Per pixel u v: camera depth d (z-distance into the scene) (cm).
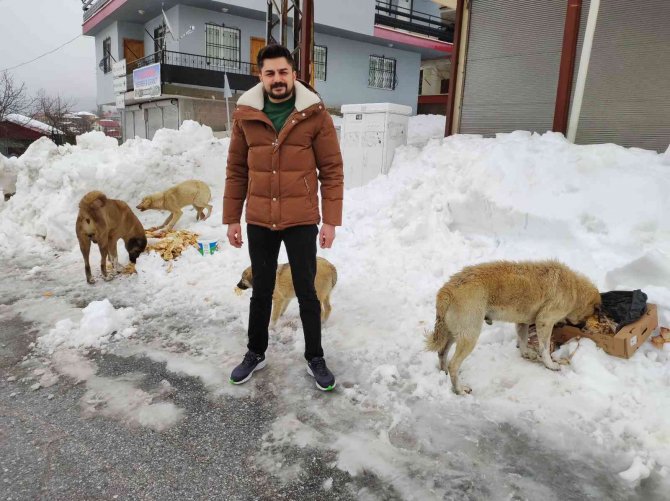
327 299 398
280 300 389
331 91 2195
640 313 322
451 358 319
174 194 657
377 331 384
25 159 833
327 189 301
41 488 224
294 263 298
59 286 510
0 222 722
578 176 489
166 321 417
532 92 745
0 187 831
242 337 385
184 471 236
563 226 451
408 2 2533
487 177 527
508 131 780
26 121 3312
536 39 727
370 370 329
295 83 283
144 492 222
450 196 543
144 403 294
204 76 1777
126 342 379
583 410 275
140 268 541
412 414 280
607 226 436
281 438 261
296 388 310
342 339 373
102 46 2417
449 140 677
